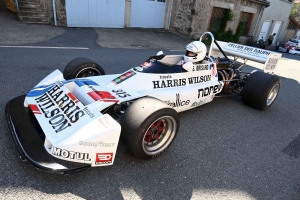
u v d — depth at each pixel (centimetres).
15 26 934
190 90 343
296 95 593
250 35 1950
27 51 647
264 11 2009
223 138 333
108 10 1187
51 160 202
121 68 599
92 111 236
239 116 414
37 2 1091
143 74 311
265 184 249
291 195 237
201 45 367
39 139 226
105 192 212
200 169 260
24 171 223
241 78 506
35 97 278
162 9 1427
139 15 1331
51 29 986
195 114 400
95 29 1137
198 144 309
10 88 397
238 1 1595
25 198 195
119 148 276
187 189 228
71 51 708
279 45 2197
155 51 895
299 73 912
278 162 291
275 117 432
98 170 238
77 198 202
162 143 262
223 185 240
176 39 1252
